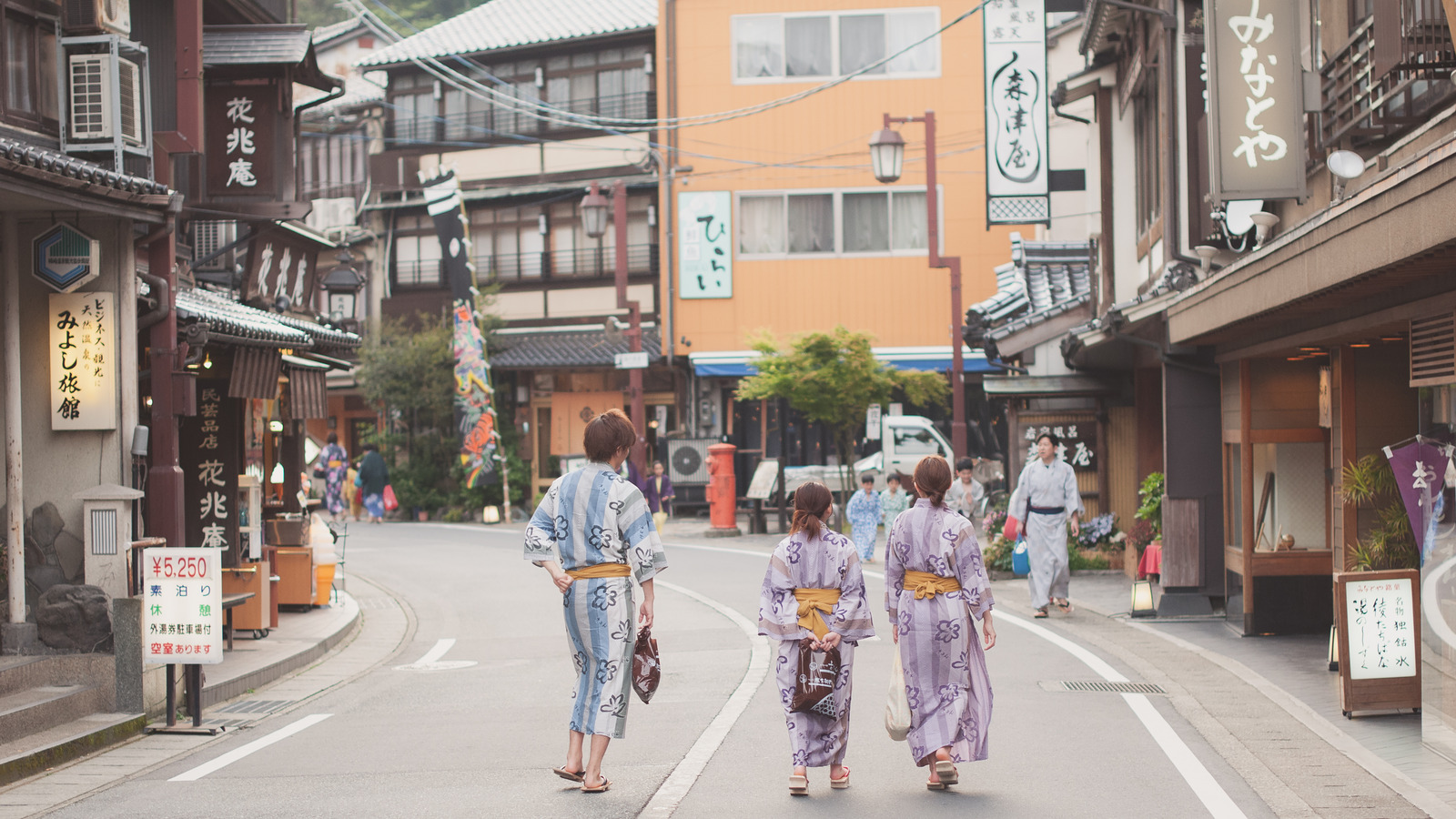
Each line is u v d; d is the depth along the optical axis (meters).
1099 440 18.98
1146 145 16.64
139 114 9.93
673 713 8.73
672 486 29.36
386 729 8.56
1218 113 10.14
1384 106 8.91
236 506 12.38
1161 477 15.95
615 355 30.39
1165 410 13.36
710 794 6.49
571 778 6.64
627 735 8.00
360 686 10.56
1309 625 12.13
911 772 7.00
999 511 18.73
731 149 31.00
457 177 31.86
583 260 32.53
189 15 11.34
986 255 30.50
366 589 17.86
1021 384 18.95
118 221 9.35
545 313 32.94
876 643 11.84
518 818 6.04
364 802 6.48
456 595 17.05
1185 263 13.52
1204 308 10.88
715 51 31.03
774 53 30.92
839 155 30.78
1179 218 13.78
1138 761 7.15
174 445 9.80
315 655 12.05
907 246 30.70
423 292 34.12
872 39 30.72
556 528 6.66
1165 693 9.27
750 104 30.98
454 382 31.70
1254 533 12.27
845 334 24.47
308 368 14.82
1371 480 9.87
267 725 8.95
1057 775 6.83
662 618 13.96
